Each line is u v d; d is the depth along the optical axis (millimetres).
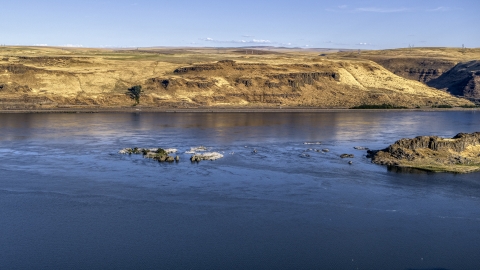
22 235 64875
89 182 89062
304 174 96125
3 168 99188
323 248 62250
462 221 71125
